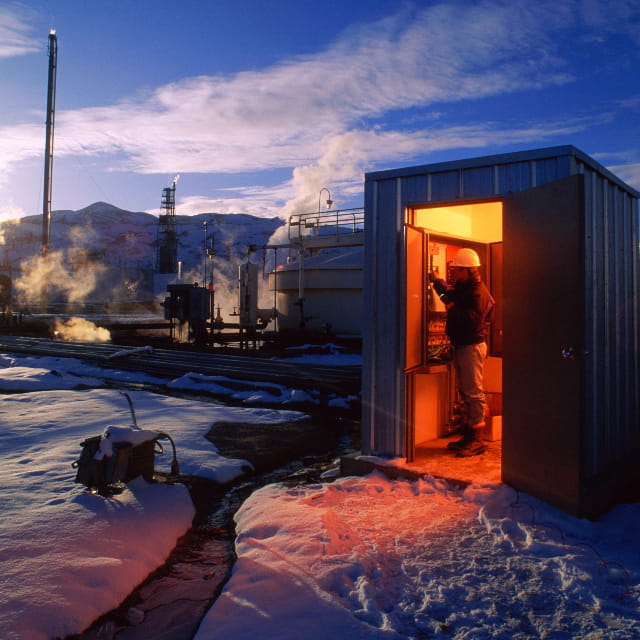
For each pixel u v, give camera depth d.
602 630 2.36
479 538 3.32
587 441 3.82
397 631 2.35
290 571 2.88
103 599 2.82
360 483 4.37
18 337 22.55
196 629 2.63
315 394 9.62
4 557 3.03
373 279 4.93
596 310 4.12
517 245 3.92
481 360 4.95
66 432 6.43
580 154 4.01
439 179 4.57
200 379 11.30
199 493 4.70
